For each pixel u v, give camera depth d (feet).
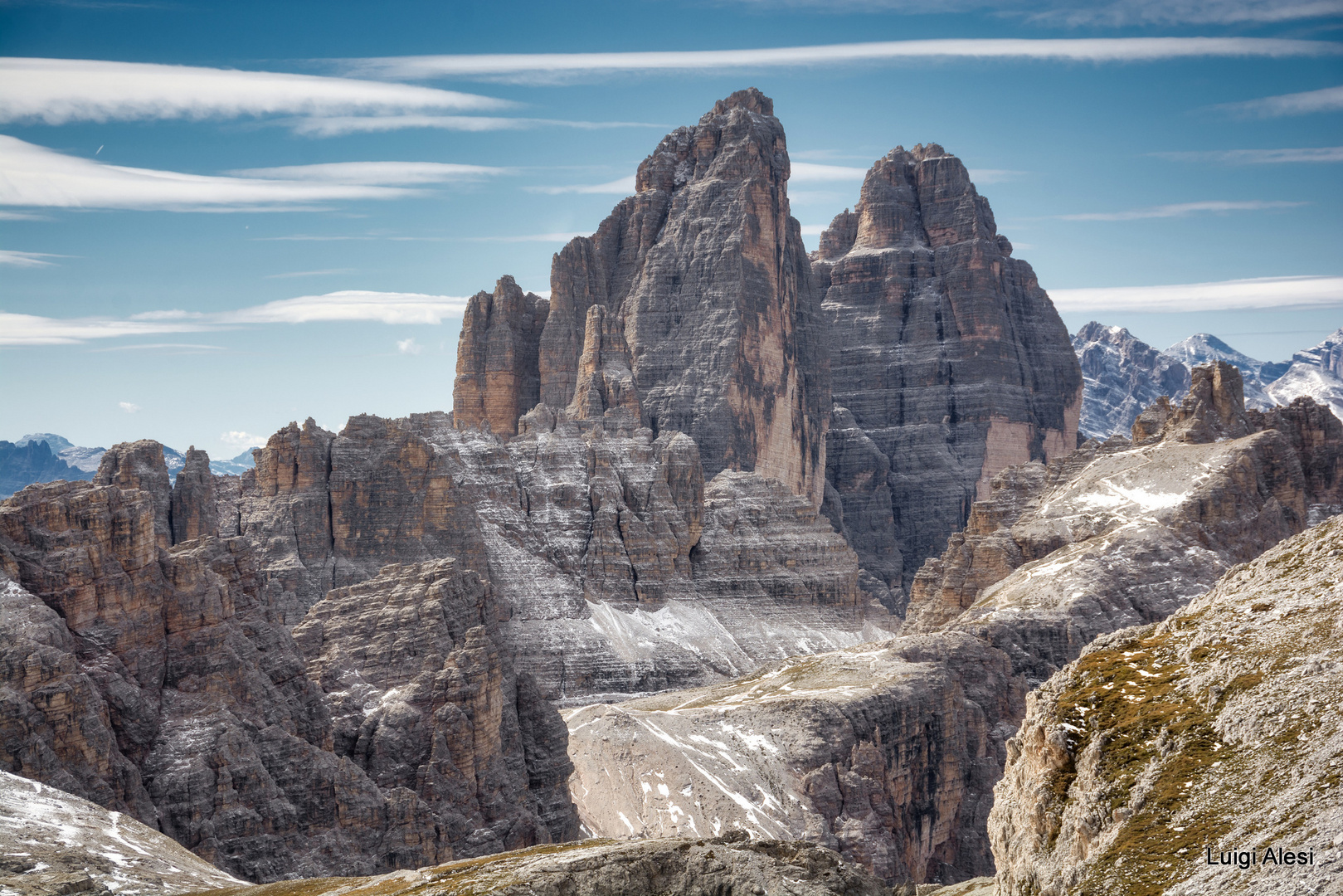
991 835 465.06
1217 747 394.11
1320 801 345.31
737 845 583.58
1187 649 454.81
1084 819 398.83
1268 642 431.43
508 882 542.16
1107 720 428.97
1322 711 379.14
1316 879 318.45
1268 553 515.91
